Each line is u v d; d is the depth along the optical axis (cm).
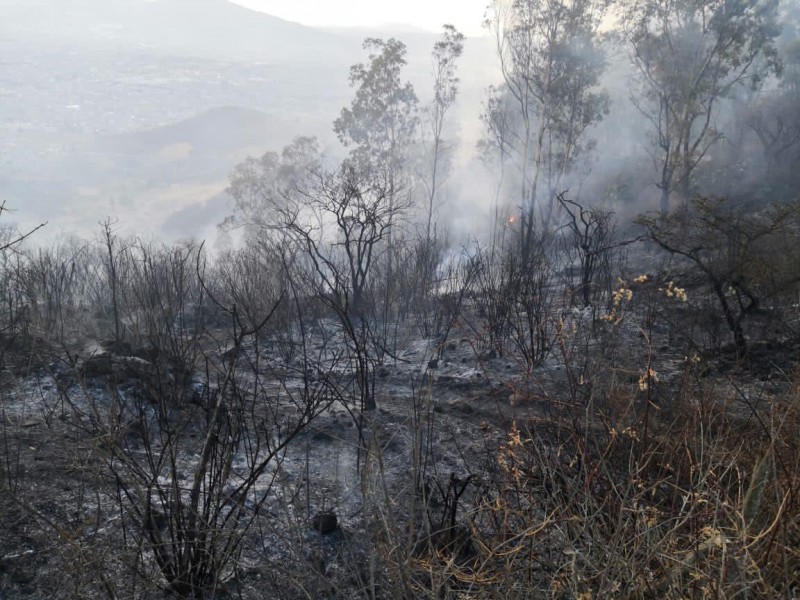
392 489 420
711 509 289
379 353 879
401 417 605
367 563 351
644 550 274
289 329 848
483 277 1127
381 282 1148
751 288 947
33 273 991
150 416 543
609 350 658
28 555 351
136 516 386
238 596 327
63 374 622
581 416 424
